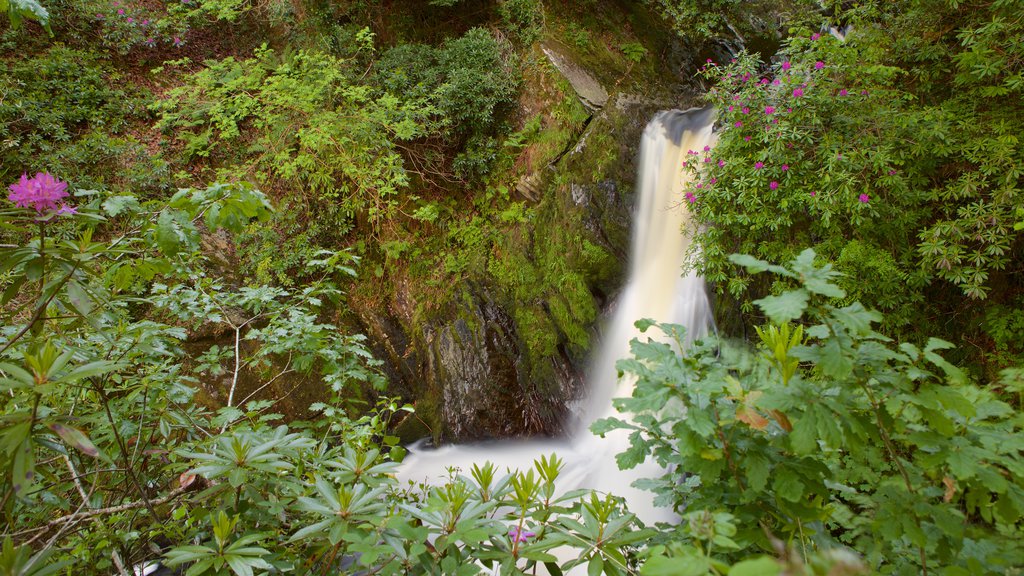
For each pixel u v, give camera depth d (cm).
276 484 162
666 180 545
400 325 580
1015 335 323
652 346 118
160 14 661
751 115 384
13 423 118
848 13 423
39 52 576
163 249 160
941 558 108
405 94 591
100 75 593
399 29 669
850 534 135
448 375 547
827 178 341
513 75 613
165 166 562
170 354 224
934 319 358
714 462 108
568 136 574
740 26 748
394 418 547
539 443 543
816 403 101
